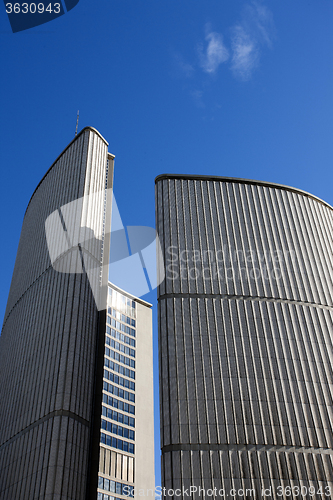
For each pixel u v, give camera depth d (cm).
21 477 6044
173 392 6016
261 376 6309
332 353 6750
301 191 8612
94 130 9456
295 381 6353
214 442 5672
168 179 8212
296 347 6681
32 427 6400
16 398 7169
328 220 8506
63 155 9650
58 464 5750
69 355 6631
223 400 6012
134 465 10031
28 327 7838
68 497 5647
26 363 7356
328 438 5931
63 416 6138
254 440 5753
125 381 11125
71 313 7012
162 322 6656
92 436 6469
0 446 7000
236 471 5491
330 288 7525
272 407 6059
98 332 7406
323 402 6228
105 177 9162
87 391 6675
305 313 7081
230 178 8381
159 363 6338
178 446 5606
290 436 5859
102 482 9169
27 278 8706
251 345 6562
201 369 6234
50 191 9344
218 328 6638
